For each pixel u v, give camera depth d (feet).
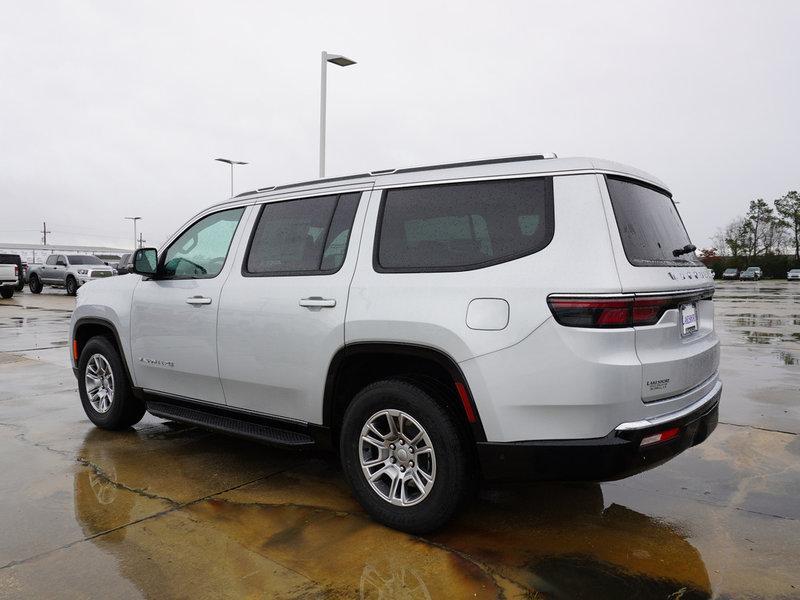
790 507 11.94
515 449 9.50
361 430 11.04
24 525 10.96
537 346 9.27
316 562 9.67
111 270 84.79
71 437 16.60
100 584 8.99
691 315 10.88
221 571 9.37
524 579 9.18
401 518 10.55
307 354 11.75
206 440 16.37
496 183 10.41
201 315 13.75
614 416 9.04
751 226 274.98
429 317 10.15
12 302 71.61
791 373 25.68
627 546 10.28
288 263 12.67
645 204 10.73
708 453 15.19
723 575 9.32
